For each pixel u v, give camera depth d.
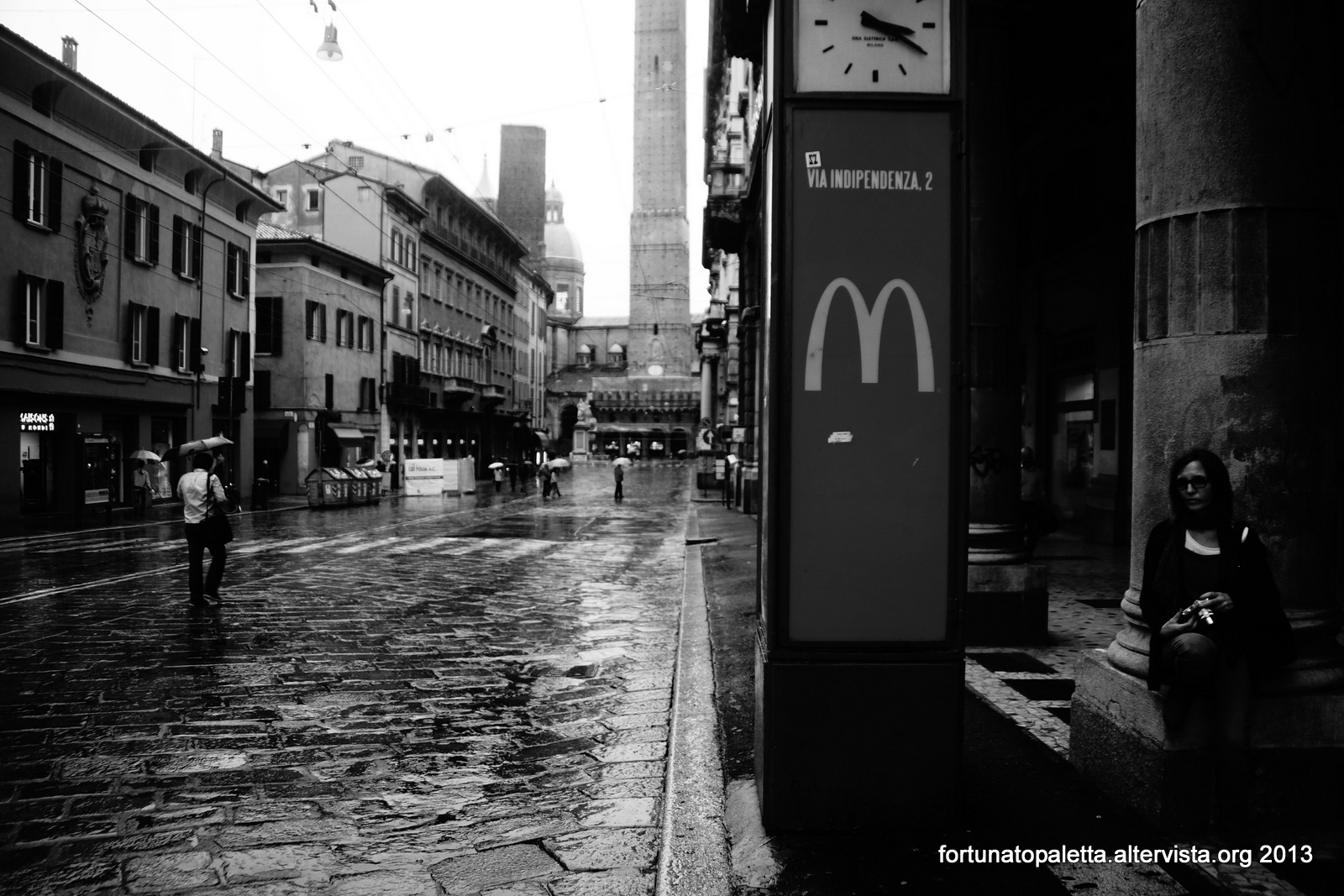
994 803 3.68
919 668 3.44
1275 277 3.50
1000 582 6.82
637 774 4.43
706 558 13.05
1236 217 3.52
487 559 13.66
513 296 66.12
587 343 118.44
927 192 3.46
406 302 44.41
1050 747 4.38
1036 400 16.61
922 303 3.46
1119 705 3.73
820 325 3.46
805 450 3.45
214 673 6.37
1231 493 3.31
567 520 22.62
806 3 3.49
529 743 4.92
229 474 29.81
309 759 4.64
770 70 3.57
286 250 34.00
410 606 9.22
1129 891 2.96
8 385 20.30
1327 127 3.60
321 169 40.78
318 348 35.19
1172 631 3.29
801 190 3.46
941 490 3.46
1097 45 9.88
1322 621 3.52
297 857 3.52
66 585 10.50
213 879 3.33
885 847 3.30
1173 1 3.69
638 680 6.27
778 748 3.45
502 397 58.22
